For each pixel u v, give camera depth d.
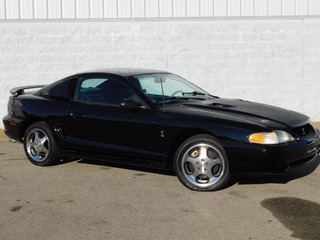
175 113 6.26
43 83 10.96
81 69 10.94
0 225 4.97
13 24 10.84
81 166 7.38
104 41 10.88
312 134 6.43
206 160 6.02
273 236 4.65
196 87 7.54
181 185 6.36
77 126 6.94
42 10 10.82
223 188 6.21
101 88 6.90
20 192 6.09
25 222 5.05
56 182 6.54
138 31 10.85
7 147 8.94
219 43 10.88
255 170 5.82
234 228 4.86
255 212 5.32
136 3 10.80
